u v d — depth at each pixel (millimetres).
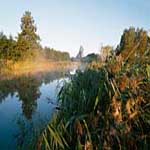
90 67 7480
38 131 5441
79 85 6043
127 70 5359
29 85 25938
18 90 21922
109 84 4930
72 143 4484
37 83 28016
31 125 8375
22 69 51375
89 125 4520
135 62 5711
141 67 5332
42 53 79312
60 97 6199
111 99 4625
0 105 15383
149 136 4082
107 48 6691
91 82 5953
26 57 56312
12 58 50250
